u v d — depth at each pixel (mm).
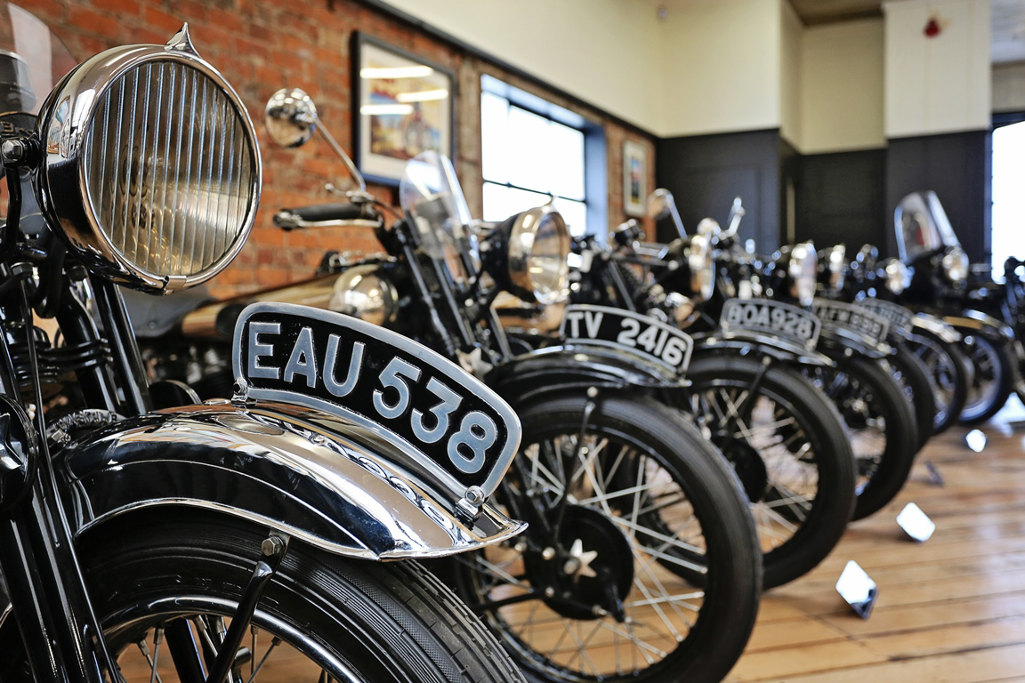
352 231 4406
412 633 676
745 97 8617
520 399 1524
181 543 712
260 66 3877
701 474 1457
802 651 1851
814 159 10367
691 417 2186
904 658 1805
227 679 846
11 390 745
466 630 704
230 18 3707
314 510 671
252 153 803
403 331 1680
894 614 2074
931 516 3031
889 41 9539
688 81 8781
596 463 1812
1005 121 11312
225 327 1893
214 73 754
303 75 4133
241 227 802
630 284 2281
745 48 8594
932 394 3494
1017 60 11156
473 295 1579
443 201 1597
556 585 1479
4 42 997
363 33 4469
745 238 8648
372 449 750
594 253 2189
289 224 1507
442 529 692
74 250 712
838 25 10172
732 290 2752
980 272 5832
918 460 4082
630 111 8086
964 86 9328
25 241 820
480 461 748
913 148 9523
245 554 695
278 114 1556
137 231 719
